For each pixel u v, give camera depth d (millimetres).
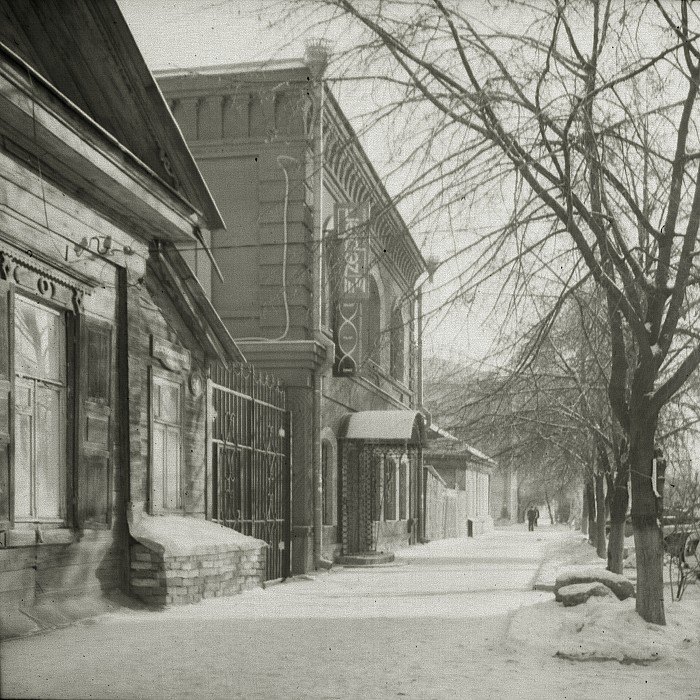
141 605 11633
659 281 9133
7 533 9195
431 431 29484
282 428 19109
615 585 11336
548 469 20000
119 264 11938
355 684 7148
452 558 26094
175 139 12570
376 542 25766
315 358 20000
